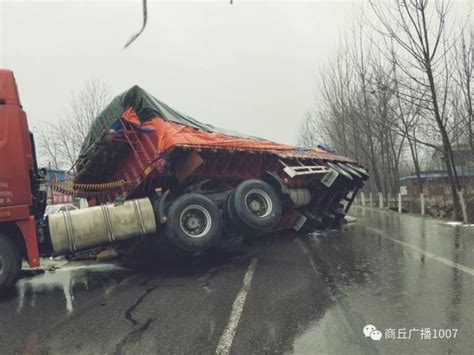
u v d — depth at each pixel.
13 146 6.95
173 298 6.31
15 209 6.90
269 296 6.15
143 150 9.30
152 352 4.27
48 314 5.81
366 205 33.56
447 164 17.00
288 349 4.22
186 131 9.26
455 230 13.27
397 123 24.08
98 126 10.40
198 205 8.41
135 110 9.71
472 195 20.86
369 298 5.83
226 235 9.62
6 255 6.88
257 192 9.23
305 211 12.49
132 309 5.84
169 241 8.47
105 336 4.79
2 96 6.99
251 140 10.86
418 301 5.58
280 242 11.85
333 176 12.20
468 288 6.11
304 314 5.26
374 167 28.80
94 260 10.72
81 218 7.68
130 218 8.06
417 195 33.03
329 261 8.70
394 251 9.51
